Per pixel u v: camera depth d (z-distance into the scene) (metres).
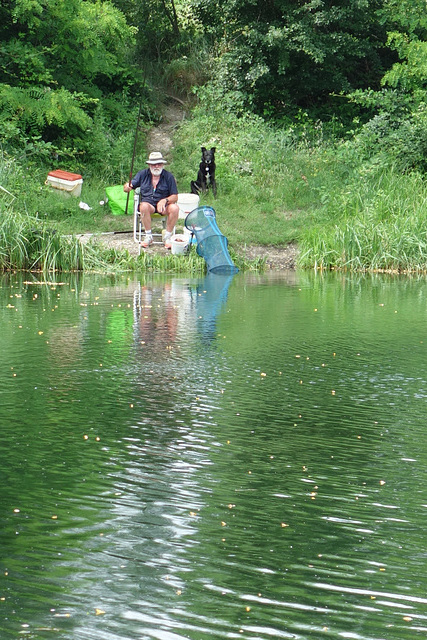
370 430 5.87
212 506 4.52
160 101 23.94
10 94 19.09
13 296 11.83
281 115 23.47
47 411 6.23
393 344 8.81
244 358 8.06
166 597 3.58
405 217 16.64
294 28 22.16
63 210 17.09
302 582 3.72
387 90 21.75
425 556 3.98
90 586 3.65
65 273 14.74
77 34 20.55
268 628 3.36
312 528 4.26
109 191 17.36
